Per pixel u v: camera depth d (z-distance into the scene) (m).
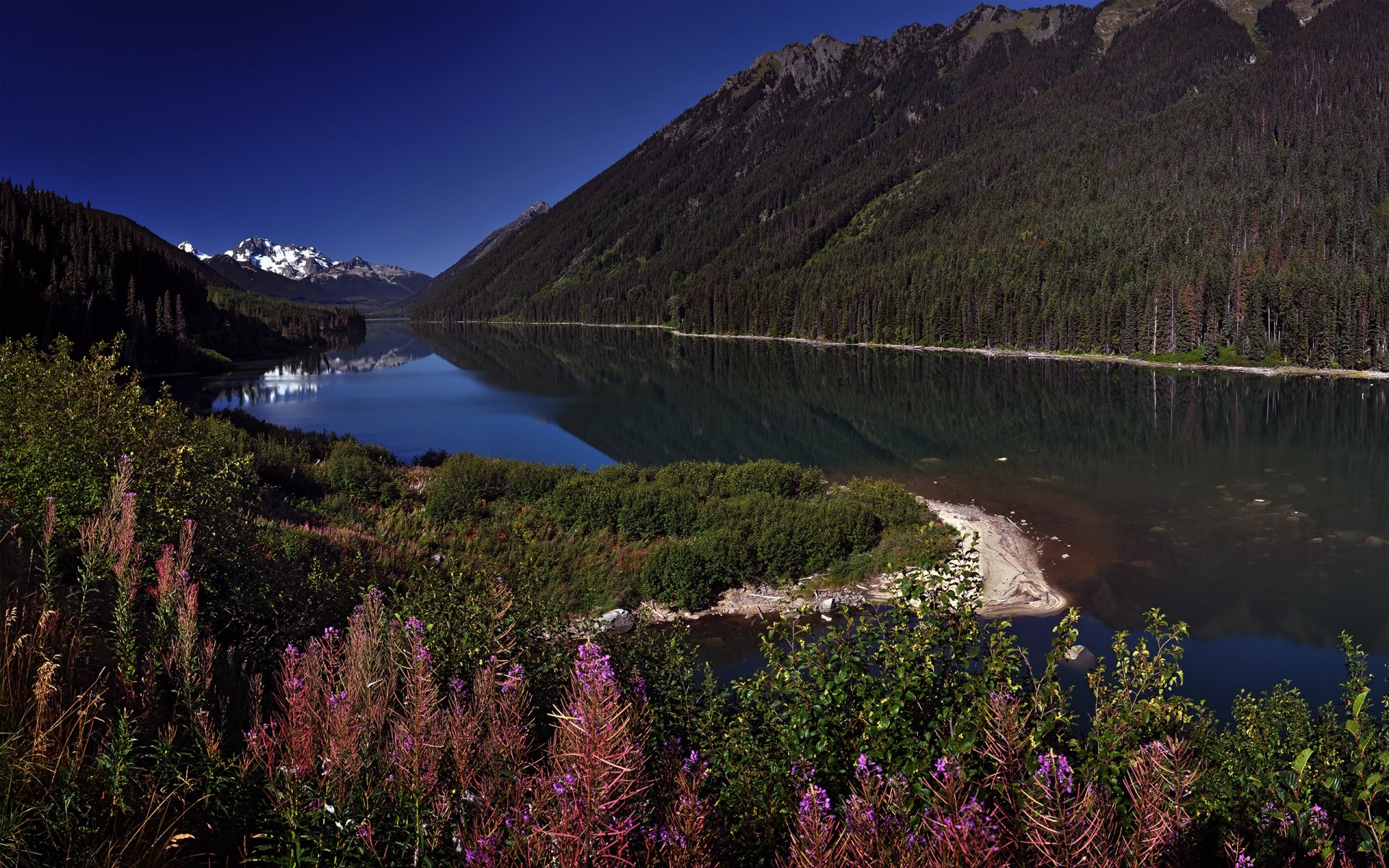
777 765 4.93
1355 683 7.38
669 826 3.35
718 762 5.15
